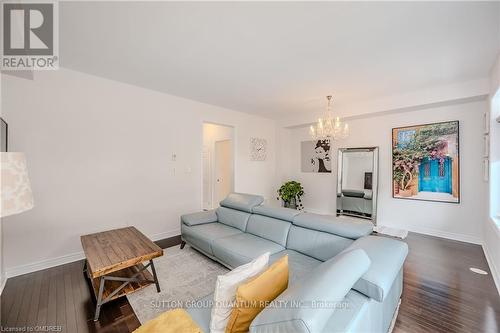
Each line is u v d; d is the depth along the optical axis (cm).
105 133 315
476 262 277
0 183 99
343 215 485
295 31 201
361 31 200
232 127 507
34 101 262
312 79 313
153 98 364
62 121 281
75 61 262
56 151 277
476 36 207
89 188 302
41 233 268
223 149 619
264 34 206
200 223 321
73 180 290
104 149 315
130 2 164
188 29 199
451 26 192
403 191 411
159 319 113
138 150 348
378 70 282
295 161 592
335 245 206
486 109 322
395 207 422
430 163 381
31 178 261
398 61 258
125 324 177
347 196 480
